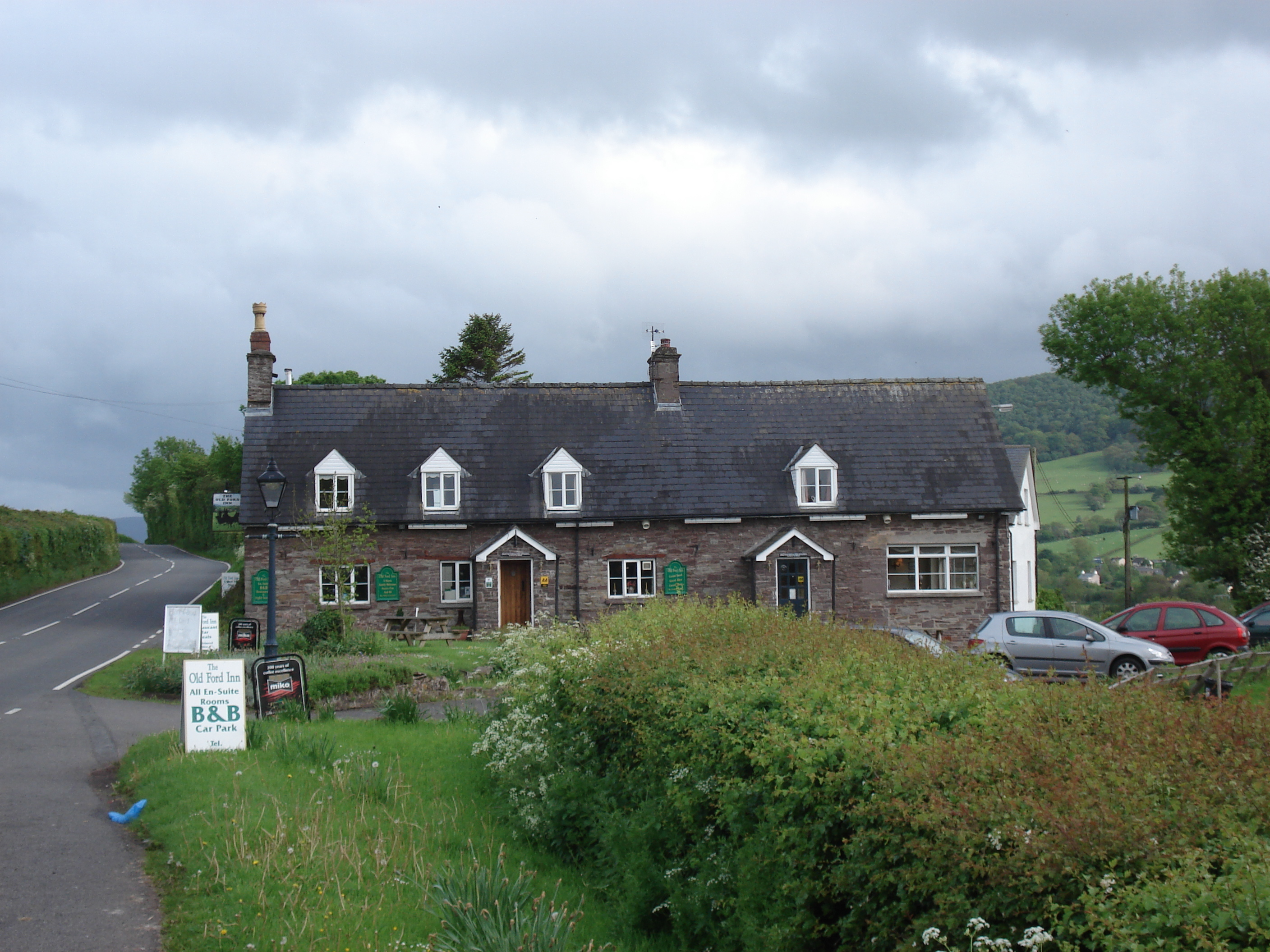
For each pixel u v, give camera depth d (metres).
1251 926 3.92
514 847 9.88
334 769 11.62
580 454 34.31
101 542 68.38
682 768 7.90
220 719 13.12
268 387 34.44
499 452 34.25
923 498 33.72
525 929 6.80
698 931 7.50
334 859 8.40
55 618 39.47
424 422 34.78
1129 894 4.27
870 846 5.73
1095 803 4.80
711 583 33.38
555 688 10.92
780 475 34.22
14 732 15.73
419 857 8.78
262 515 32.00
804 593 33.19
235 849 8.48
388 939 6.91
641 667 9.34
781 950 6.22
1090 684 6.93
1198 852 4.39
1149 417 38.12
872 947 5.71
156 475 131.00
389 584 32.38
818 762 6.22
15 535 48.78
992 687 7.22
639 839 8.34
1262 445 36.00
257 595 32.12
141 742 13.94
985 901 4.93
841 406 36.25
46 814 10.44
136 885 8.09
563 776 10.01
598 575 33.09
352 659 22.53
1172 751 5.38
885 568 33.56
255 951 6.61
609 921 8.22
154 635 33.59
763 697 7.44
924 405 36.41
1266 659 17.25
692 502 33.41
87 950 6.75
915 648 9.43
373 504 32.56
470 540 32.91
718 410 35.88
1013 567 42.09
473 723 15.93
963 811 5.02
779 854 6.47
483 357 69.00
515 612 32.88
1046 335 39.72
